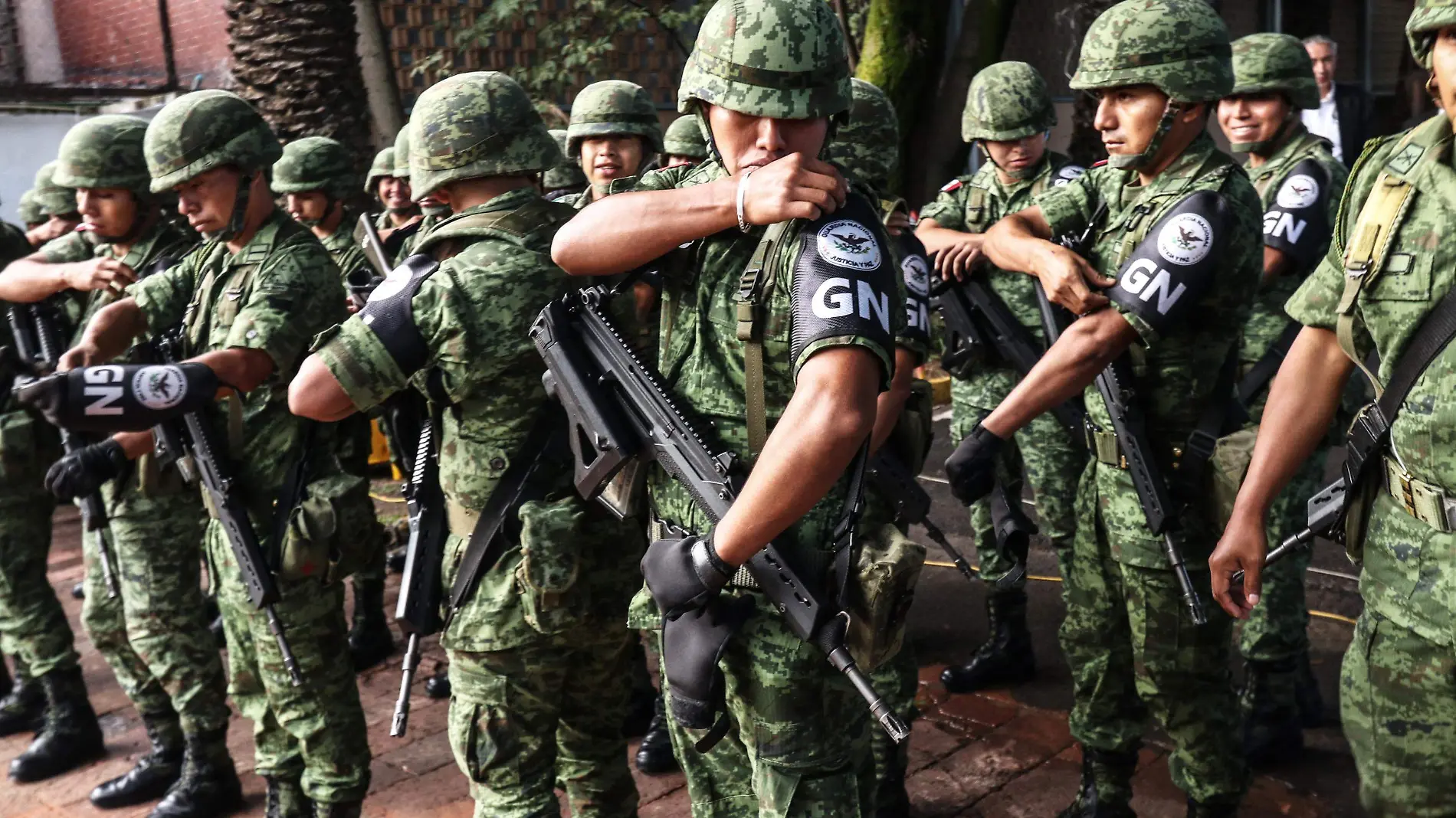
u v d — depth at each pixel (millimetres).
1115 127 2744
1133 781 3520
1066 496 4008
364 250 4824
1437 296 1849
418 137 2547
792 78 1879
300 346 3027
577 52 9039
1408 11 13070
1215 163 2721
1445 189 1849
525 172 2545
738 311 1924
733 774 2258
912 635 4734
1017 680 4254
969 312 4047
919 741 3861
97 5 11438
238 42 7703
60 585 5957
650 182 2248
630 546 2664
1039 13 11547
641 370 2096
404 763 3953
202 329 3238
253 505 3141
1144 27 2631
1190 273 2568
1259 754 3531
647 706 4098
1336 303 2094
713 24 1938
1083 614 3029
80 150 3646
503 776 2506
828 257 1849
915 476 2854
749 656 2021
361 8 8102
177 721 3875
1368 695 2020
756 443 1941
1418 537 1908
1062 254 2711
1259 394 3574
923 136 7961
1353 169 2072
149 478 3430
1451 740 1903
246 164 3096
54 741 4090
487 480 2486
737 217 1896
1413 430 1888
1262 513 2221
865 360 1809
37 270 3896
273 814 3408
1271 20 12586
